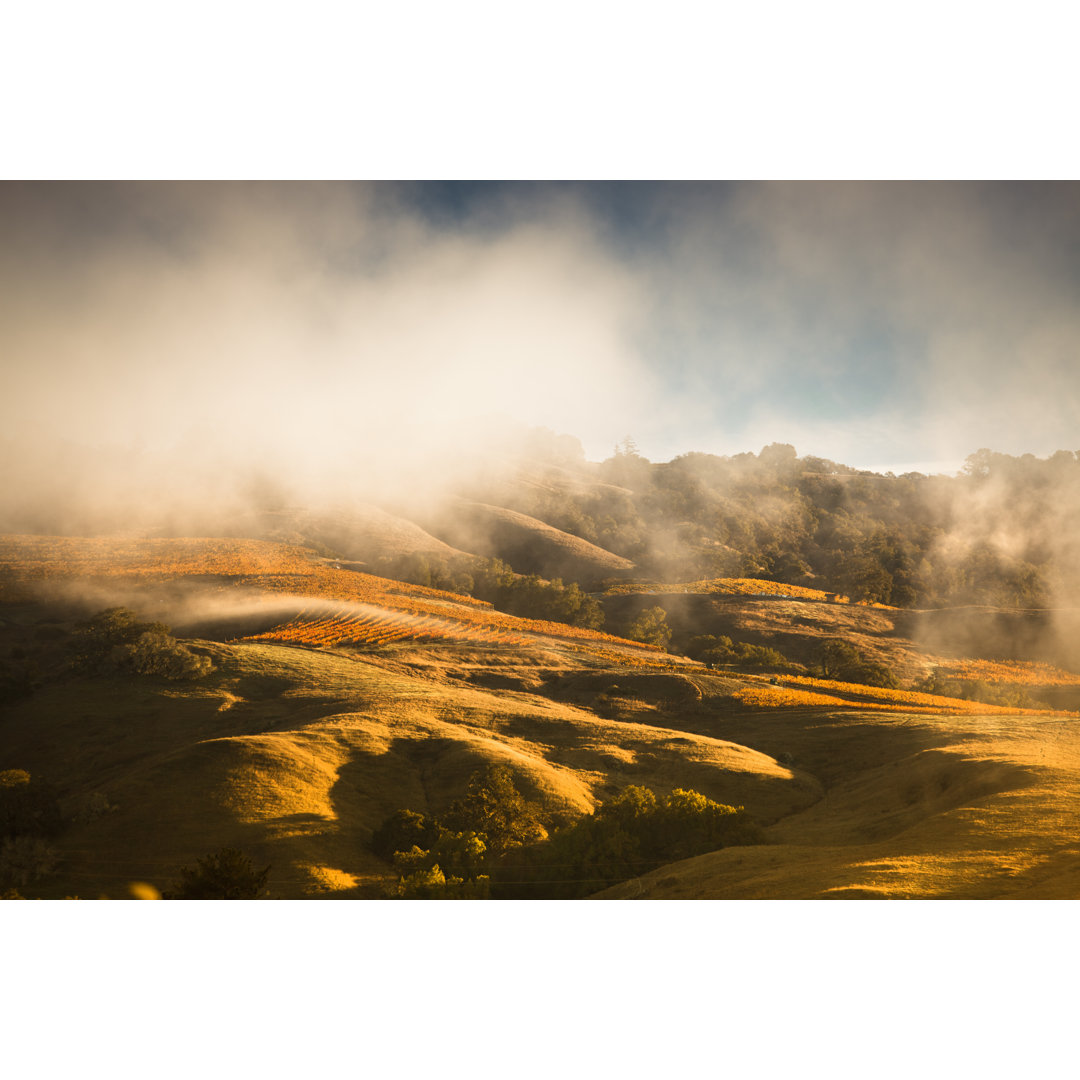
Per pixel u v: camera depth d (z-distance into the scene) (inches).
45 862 950.4
